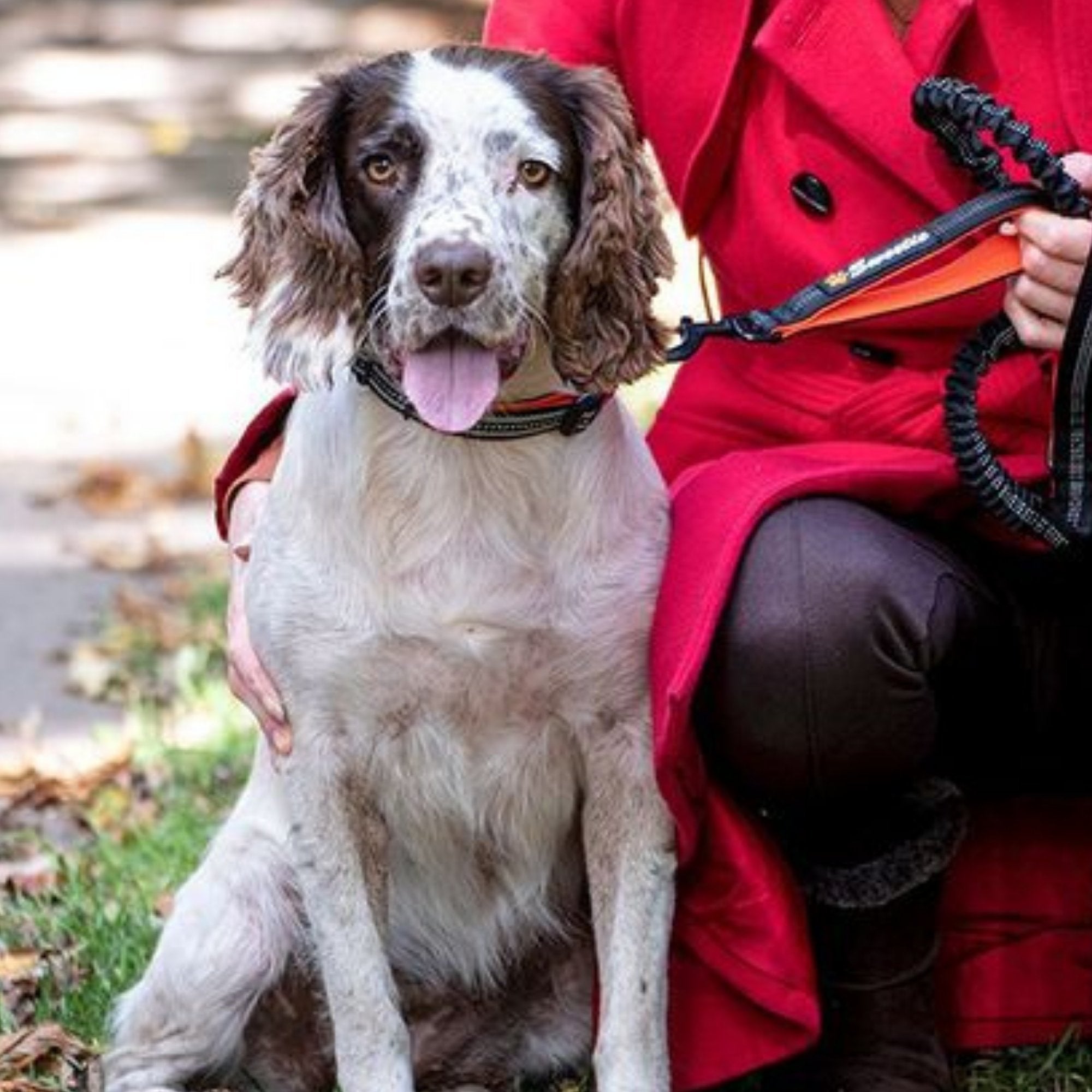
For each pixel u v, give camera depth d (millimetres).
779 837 7371
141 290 20766
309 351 6984
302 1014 7859
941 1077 7438
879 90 7090
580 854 7746
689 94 7398
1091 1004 7812
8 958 8742
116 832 10172
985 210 6875
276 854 7770
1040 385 7234
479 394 6730
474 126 6879
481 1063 8008
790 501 6984
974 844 7750
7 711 12031
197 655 12242
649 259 7086
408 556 7160
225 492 7875
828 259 7289
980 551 7387
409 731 7367
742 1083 7738
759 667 6855
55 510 15430
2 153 25234
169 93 27891
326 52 29906
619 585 7215
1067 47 7059
